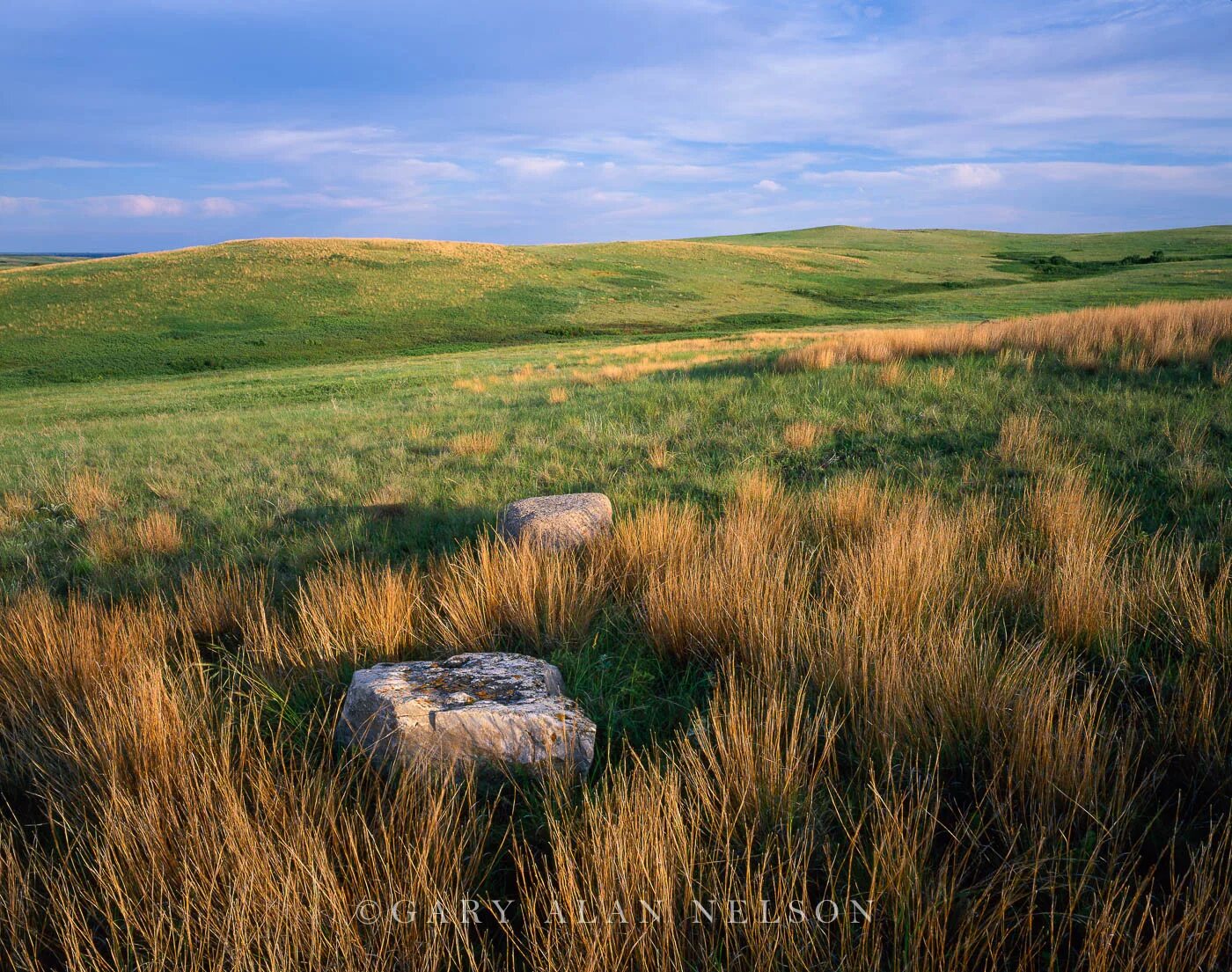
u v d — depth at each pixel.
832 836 2.13
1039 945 1.71
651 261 82.69
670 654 3.38
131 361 40.34
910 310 56.84
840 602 3.48
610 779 2.44
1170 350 9.04
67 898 1.98
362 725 2.61
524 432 9.94
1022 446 6.39
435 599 3.98
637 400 11.30
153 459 10.20
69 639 3.50
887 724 2.45
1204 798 2.20
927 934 1.73
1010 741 2.32
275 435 12.12
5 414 23.36
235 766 2.54
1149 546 4.04
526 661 3.00
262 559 5.47
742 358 17.22
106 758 2.51
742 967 1.69
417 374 26.33
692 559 4.10
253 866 1.93
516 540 4.71
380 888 1.89
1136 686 2.77
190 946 1.76
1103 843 1.97
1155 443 6.07
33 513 7.72
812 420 8.51
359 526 6.03
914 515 4.57
